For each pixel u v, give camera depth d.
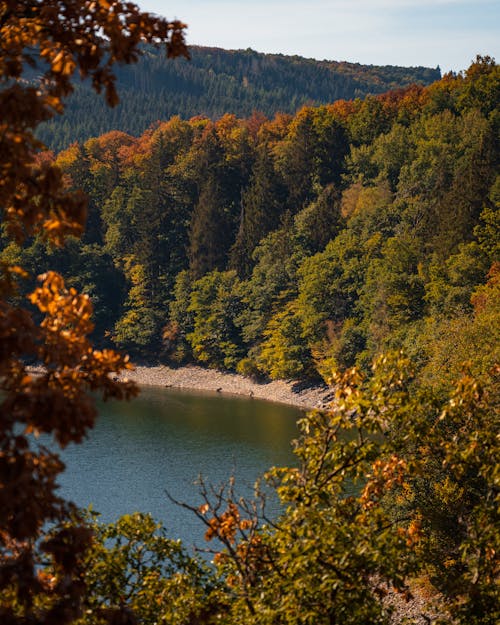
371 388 23.17
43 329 13.94
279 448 121.06
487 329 95.38
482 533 22.11
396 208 194.00
